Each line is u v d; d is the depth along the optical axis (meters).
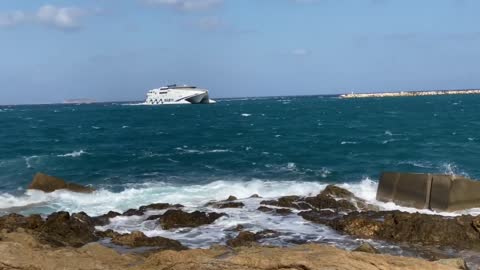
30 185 24.38
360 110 111.81
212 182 26.33
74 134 57.72
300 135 52.22
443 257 13.65
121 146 44.38
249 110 127.81
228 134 55.72
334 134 52.47
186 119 90.25
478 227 14.98
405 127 59.78
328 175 28.27
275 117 91.81
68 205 21.38
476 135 47.56
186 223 17.11
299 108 134.62
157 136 54.47
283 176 28.23
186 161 34.62
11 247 11.11
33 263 10.38
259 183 25.66
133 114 115.00
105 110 150.62
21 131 62.28
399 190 19.72
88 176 28.97
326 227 16.73
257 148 41.31
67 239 14.70
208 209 19.47
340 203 19.61
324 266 9.63
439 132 51.91
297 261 9.80
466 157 33.62
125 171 30.69
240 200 21.00
